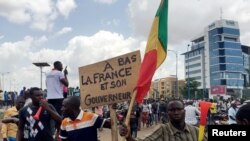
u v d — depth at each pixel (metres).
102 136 24.41
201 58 187.62
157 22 5.91
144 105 32.38
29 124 6.90
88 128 5.91
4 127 9.88
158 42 5.82
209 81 181.25
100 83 6.26
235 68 176.25
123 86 6.14
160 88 174.62
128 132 4.92
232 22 178.25
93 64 6.30
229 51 175.88
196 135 4.82
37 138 6.80
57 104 9.63
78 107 5.96
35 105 6.94
